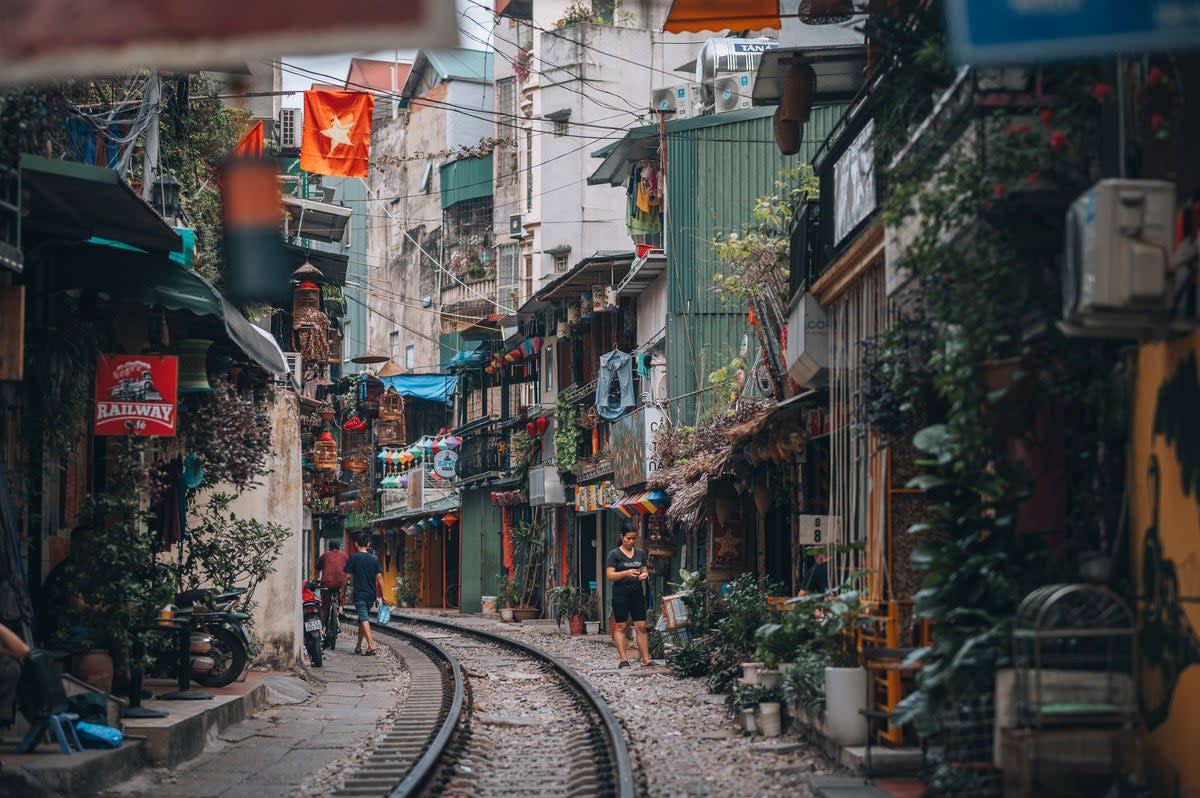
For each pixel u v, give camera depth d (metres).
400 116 62.31
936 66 8.62
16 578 10.41
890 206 8.54
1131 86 7.16
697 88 34.00
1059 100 7.67
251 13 5.48
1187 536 6.60
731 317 25.28
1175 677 6.70
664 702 15.50
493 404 45.31
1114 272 6.35
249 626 16.73
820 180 13.39
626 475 26.78
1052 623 7.09
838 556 12.66
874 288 11.45
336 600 25.53
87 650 11.35
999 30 5.40
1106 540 7.53
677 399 24.58
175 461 14.71
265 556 18.42
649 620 26.09
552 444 36.56
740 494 19.53
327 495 30.77
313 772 10.94
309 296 23.78
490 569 43.09
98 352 12.08
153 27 5.49
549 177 43.59
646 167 27.28
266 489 18.66
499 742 13.25
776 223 20.44
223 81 19.45
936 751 8.33
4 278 9.20
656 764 11.15
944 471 8.32
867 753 9.39
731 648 16.38
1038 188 7.57
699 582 19.05
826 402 14.35
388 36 5.44
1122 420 7.39
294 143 27.88
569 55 42.34
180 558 15.02
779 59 14.45
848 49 14.02
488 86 57.56
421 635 30.09
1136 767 6.64
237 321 13.52
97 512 12.05
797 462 16.14
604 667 20.45
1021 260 7.71
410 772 10.39
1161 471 6.92
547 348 38.12
